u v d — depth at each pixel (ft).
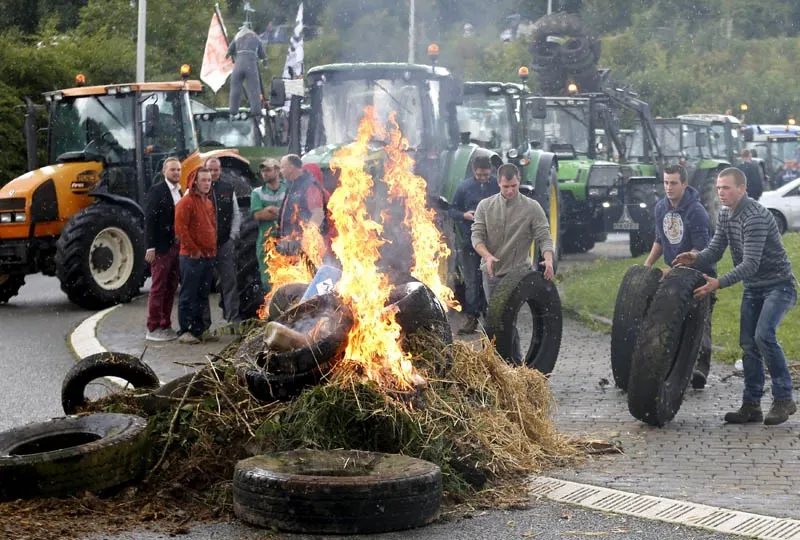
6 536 23.56
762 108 200.23
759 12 216.95
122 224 69.41
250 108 86.99
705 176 109.50
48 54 123.85
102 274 69.10
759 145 164.96
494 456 28.71
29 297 76.48
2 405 39.91
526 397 33.01
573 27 109.70
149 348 52.11
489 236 46.24
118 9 149.48
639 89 193.16
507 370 33.01
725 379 43.88
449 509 26.12
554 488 27.71
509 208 45.91
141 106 73.41
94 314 66.49
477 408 30.83
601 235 105.81
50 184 70.90
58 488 26.03
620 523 24.93
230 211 55.11
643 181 95.66
